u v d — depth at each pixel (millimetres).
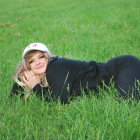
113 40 9500
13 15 20656
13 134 4094
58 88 5023
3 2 31766
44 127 4184
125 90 4707
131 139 3680
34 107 4859
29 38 11250
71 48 8758
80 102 4723
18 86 5453
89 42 9430
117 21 12602
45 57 5281
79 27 12484
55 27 12844
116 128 3857
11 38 11906
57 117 4469
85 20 14023
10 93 5441
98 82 5145
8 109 4848
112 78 5129
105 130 3783
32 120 4418
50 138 3887
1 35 12711
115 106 4398
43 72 5250
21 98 5262
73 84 5137
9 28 14547
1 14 21969
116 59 5203
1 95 5461
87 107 4555
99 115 4258
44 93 5195
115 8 17422
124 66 5062
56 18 16062
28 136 3914
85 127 3947
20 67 5383
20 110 4738
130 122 3898
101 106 4516
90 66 5273
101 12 16172
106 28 11539
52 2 27359
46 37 11070
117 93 4805
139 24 11836
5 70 7195
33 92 5230
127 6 18047
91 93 5039
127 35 9836
